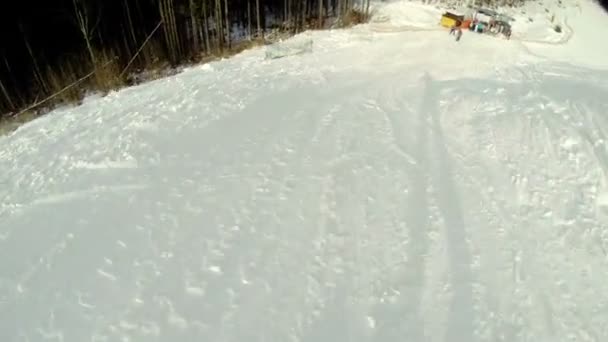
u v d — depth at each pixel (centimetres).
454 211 1085
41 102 2041
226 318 901
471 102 1530
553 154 1238
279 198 1176
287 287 948
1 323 944
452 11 2852
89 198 1273
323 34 2550
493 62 2130
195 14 2480
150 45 2394
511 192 1134
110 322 917
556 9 2950
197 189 1241
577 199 1092
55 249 1107
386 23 2702
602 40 2575
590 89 1638
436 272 942
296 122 1495
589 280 909
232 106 1656
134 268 1025
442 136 1369
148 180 1307
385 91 1716
